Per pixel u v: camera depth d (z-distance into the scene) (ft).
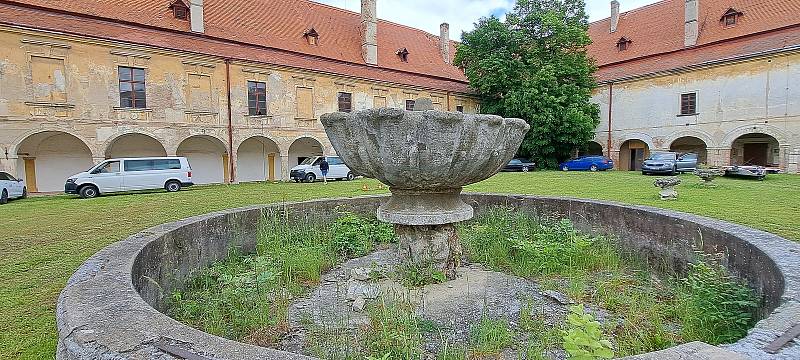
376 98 95.40
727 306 10.80
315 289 14.58
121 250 11.23
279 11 96.12
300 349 10.16
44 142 66.08
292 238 19.39
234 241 18.16
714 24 94.99
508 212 21.93
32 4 61.72
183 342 5.96
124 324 6.55
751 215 25.76
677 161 75.72
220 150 81.66
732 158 89.30
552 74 91.56
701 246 13.80
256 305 12.23
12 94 56.90
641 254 16.96
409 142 11.94
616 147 103.40
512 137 13.57
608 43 114.93
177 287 14.08
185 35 76.07
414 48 116.67
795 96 76.02
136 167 56.85
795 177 66.18
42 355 9.79
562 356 9.52
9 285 14.96
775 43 79.20
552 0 96.99
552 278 15.16
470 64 103.35
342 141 13.25
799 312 6.80
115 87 64.90
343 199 23.29
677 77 91.61
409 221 14.14
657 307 12.26
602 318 11.82
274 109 81.46
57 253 20.07
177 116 70.69
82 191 53.06
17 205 44.09
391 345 9.72
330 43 98.58
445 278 14.90
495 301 13.03
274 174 89.51
